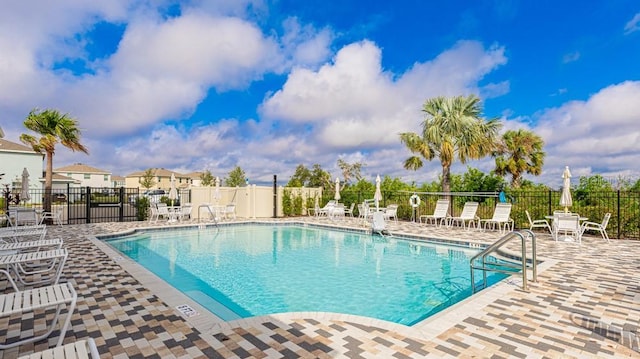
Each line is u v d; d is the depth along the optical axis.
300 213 18.84
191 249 9.62
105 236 10.26
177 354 2.80
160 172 55.69
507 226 12.07
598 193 10.50
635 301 4.12
